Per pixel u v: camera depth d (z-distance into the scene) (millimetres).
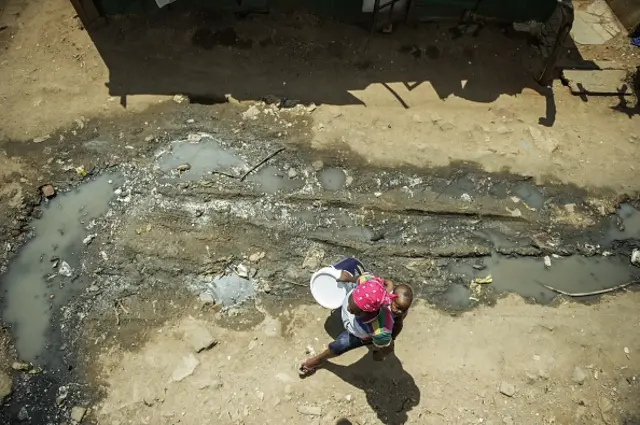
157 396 5461
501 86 7754
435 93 7613
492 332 5977
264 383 5566
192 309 5930
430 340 5883
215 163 6898
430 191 6844
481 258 6461
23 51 7617
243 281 6129
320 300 5273
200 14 7945
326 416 5430
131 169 6797
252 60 7723
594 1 8656
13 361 5645
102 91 7332
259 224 6484
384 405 5512
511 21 8188
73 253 6246
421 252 6414
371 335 4672
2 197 6520
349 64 7793
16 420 5387
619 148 7320
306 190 6746
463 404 5562
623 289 6375
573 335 6012
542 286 6332
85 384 5539
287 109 7332
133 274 6121
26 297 5996
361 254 6363
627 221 6836
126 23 7840
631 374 5828
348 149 7066
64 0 8023
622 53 8148
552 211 6816
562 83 7863
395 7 7871
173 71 7543
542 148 7230
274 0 7812
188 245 6297
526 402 5605
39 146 6895
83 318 5879
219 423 5359
